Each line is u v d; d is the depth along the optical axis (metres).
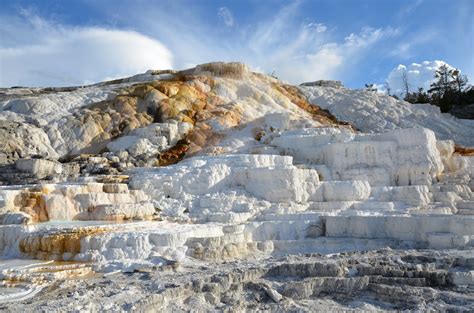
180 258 11.32
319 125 26.47
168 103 27.92
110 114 26.61
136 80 36.06
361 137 20.61
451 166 20.97
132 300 8.02
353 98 34.47
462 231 12.59
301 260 11.16
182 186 16.83
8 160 20.78
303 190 17.03
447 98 49.72
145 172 18.39
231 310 8.21
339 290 9.55
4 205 13.70
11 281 9.34
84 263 10.72
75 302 7.85
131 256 11.12
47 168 19.20
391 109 32.84
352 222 14.04
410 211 15.53
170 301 8.33
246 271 9.85
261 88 33.62
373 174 18.86
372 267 10.13
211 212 15.55
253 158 18.75
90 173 19.77
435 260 10.62
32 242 11.59
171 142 25.06
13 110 26.91
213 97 30.48
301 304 8.85
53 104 27.64
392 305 8.84
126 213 14.43
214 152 23.06
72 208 14.38
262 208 15.88
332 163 19.55
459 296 8.90
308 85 41.91
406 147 19.41
